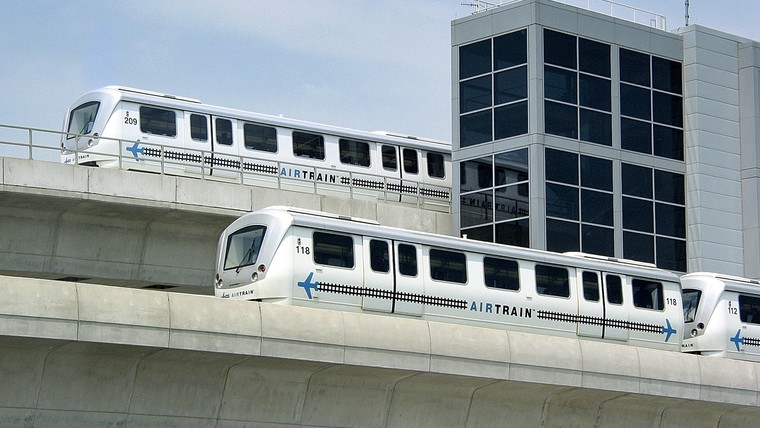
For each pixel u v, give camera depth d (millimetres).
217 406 37062
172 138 58156
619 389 45906
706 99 64188
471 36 62000
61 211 52250
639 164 61781
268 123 62094
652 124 62812
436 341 41156
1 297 32594
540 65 59250
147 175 53094
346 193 64938
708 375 48750
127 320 34438
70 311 33531
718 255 63125
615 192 60656
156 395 35875
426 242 45594
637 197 61438
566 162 59344
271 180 61594
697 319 54281
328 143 64688
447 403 42625
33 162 50406
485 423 43781
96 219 53281
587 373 45000
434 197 68938
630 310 50938
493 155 60188
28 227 51875
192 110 59156
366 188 65875
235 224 43938
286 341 37562
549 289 48844
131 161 56625
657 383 47062
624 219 60719
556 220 58344
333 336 38656
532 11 59656
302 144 63375
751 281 56250
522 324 47656
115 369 35094
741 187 64625
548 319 48438
